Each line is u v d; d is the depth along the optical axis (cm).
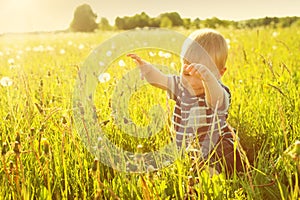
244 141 309
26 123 301
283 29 1550
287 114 336
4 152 206
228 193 229
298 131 305
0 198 218
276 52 783
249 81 462
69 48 1145
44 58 835
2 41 1644
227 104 282
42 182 241
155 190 212
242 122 330
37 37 1942
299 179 247
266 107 351
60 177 239
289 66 574
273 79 452
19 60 782
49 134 299
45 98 380
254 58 657
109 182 249
